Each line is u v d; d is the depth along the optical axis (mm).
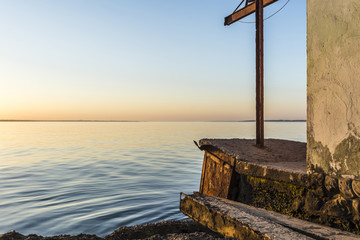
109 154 21328
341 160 2875
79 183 11156
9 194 9359
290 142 6270
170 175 12930
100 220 6863
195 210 3748
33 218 6977
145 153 22016
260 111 5352
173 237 4402
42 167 15141
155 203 8320
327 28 3039
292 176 3416
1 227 6395
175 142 33969
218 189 4688
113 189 10156
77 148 26109
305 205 3279
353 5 2758
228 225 3061
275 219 3123
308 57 3283
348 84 2807
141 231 5199
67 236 4453
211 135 47656
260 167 3906
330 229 2820
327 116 3037
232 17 6676
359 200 2715
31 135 50656
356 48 2727
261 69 5453
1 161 17359
